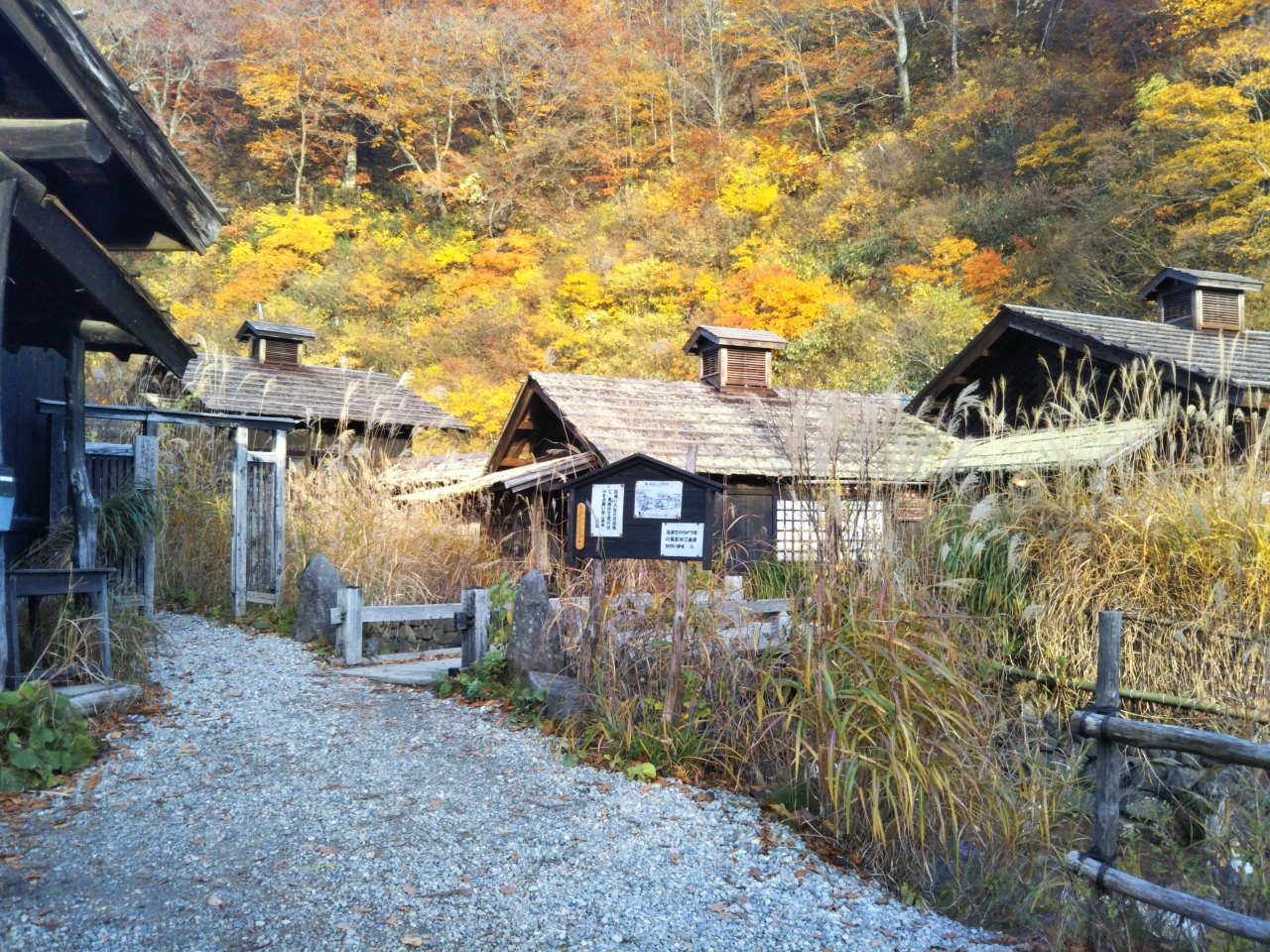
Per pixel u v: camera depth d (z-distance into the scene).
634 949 3.14
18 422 6.67
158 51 38.81
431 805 4.28
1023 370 12.68
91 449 9.31
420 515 9.95
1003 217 28.23
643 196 34.25
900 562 4.99
